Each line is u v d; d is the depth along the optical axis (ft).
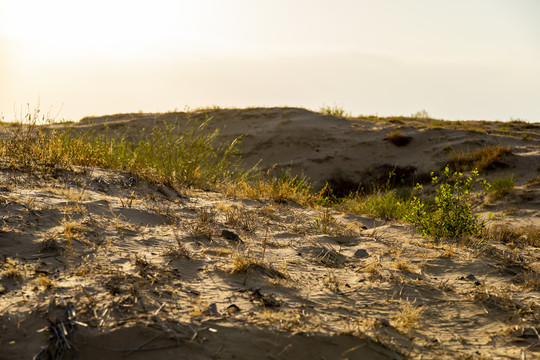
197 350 7.27
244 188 24.64
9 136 21.79
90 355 6.91
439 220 19.74
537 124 104.68
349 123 98.94
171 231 14.24
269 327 8.11
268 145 90.99
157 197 18.67
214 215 16.88
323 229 17.87
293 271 12.14
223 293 9.67
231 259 12.07
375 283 11.62
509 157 65.72
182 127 100.07
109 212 14.79
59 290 8.67
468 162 68.59
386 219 25.23
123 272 9.97
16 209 13.17
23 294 8.43
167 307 8.52
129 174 21.06
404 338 8.66
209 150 27.48
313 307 9.55
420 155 77.30
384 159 78.33
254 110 110.01
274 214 19.67
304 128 95.66
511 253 16.26
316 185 75.10
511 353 8.32
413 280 12.05
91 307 8.04
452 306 10.53
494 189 48.44
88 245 11.56
